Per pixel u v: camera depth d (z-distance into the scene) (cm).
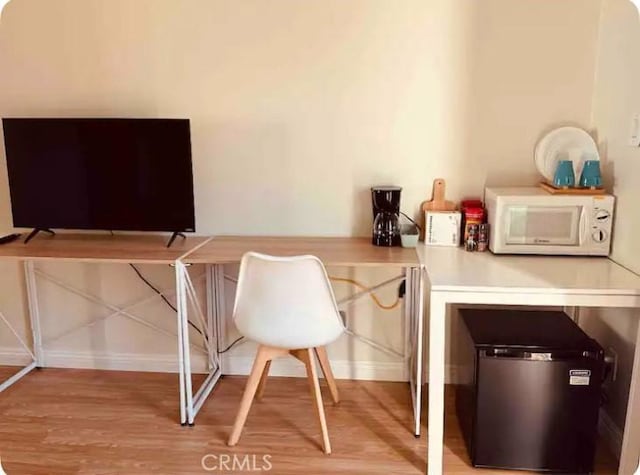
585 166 243
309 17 265
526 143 267
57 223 271
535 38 258
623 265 227
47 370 309
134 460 224
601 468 220
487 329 231
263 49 271
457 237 264
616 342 230
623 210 227
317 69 270
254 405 269
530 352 209
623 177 227
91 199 266
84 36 277
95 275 302
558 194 240
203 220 291
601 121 250
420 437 241
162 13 271
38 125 262
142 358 308
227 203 288
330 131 275
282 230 288
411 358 282
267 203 286
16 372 305
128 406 268
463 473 218
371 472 217
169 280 299
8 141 265
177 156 256
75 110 285
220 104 278
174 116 281
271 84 274
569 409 211
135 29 274
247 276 222
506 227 243
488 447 218
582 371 208
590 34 254
